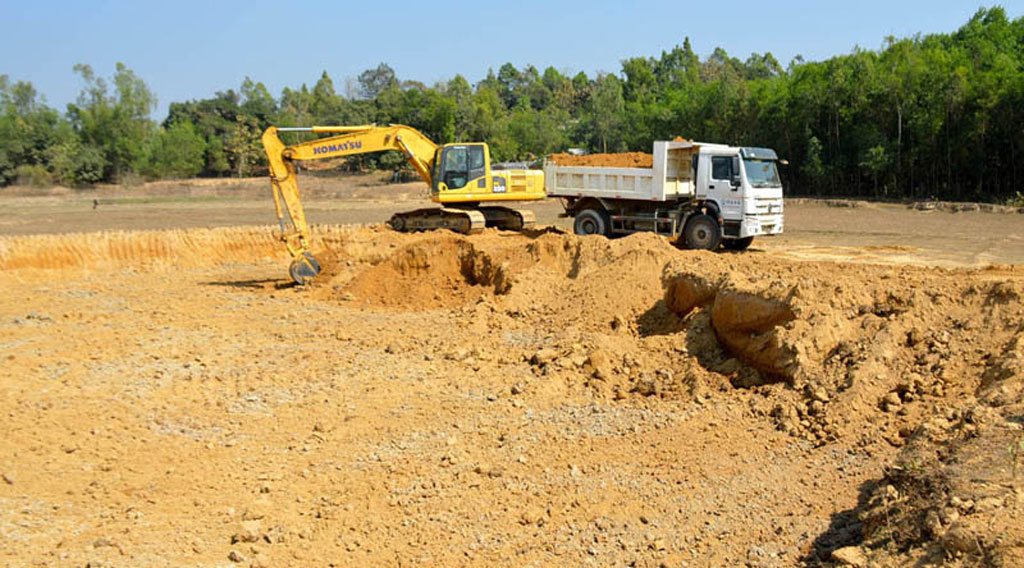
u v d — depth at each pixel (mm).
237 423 9211
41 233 27688
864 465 7371
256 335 13102
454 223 21859
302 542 6570
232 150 71000
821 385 8859
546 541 6578
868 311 9672
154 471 7867
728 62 85688
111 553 6113
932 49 36531
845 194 38375
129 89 67312
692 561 6145
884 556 5383
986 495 5305
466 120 66188
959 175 34156
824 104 37625
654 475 7738
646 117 50906
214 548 6375
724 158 19047
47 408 9305
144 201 45625
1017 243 21484
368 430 9023
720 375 9961
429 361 11508
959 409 7395
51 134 63000
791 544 6195
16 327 13398
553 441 8648
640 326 12297
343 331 13289
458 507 7207
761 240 22953
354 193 48375
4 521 6594
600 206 21219
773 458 7859
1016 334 8438
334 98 88688
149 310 15117
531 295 14180
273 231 22734
